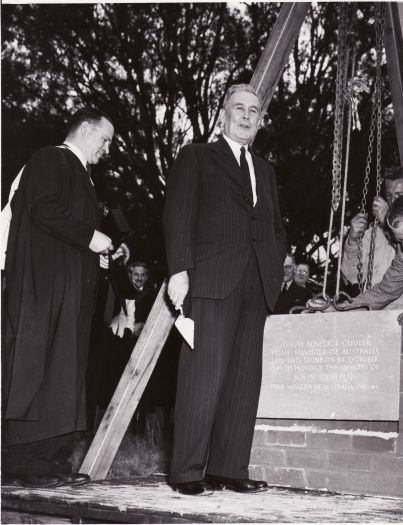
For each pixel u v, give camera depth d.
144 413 7.57
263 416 4.77
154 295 7.75
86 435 6.72
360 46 13.74
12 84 14.91
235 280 4.03
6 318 4.06
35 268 4.09
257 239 4.16
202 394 3.95
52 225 4.04
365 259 6.11
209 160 4.18
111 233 4.50
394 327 4.45
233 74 15.98
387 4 5.45
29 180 4.19
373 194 13.27
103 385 7.05
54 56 15.31
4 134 14.38
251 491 4.09
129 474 5.86
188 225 4.02
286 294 7.47
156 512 3.42
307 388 4.65
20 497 3.89
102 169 5.98
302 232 14.41
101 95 15.71
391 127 13.46
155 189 15.65
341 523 3.16
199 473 3.97
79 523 3.67
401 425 4.34
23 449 4.10
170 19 15.56
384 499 4.00
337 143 5.35
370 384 4.45
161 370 7.62
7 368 3.99
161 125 15.92
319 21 15.15
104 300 4.87
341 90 5.41
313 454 4.59
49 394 3.99
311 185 14.23
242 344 4.18
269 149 15.03
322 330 4.68
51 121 15.23
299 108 15.11
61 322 4.06
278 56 5.12
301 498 3.93
